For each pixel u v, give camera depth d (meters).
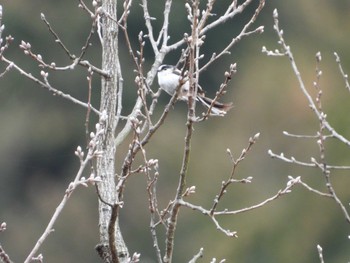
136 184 21.80
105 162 5.93
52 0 26.67
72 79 25.50
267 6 26.55
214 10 25.06
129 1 5.82
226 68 25.72
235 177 21.61
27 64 25.86
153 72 6.48
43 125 25.27
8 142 25.02
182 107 24.56
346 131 21.38
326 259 19.83
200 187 21.81
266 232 20.27
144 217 21.53
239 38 5.71
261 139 22.75
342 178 20.09
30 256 4.52
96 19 5.80
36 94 25.61
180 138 23.78
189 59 5.37
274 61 25.25
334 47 25.78
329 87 23.78
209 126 24.05
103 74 6.06
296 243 20.05
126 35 5.61
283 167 21.41
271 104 23.94
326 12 26.53
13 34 26.23
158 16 24.22
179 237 20.67
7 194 24.19
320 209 20.11
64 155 25.33
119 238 5.77
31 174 24.75
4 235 22.19
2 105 25.55
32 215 23.34
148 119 5.53
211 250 20.25
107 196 5.84
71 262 21.92
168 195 22.56
